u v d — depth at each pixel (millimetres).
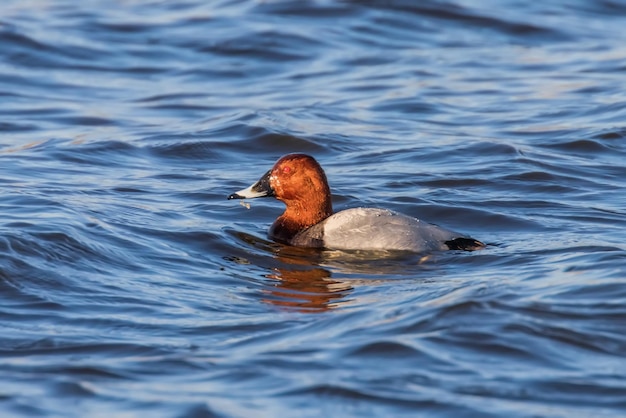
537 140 19234
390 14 29438
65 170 17125
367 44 27719
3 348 9359
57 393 8258
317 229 13289
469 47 27688
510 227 14094
